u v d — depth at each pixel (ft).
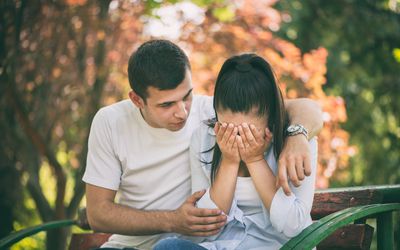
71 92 17.52
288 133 8.02
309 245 7.54
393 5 26.45
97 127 9.52
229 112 7.98
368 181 25.14
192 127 9.40
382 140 25.71
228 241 8.29
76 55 17.06
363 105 26.08
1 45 15.53
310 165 7.61
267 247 8.21
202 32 17.65
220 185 8.20
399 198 9.27
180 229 8.53
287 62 17.93
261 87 7.96
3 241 10.89
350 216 8.09
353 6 26.00
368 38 26.14
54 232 16.55
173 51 8.92
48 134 17.56
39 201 17.37
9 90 15.57
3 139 17.10
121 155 9.40
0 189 17.39
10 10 15.71
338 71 25.75
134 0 16.83
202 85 17.21
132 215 8.98
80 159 17.20
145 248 9.48
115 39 17.07
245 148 7.95
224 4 17.87
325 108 17.79
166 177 9.37
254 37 18.06
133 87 9.09
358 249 9.04
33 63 16.97
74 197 16.53
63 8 16.61
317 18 26.11
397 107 26.21
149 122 9.24
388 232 9.21
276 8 24.31
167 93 8.80
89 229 11.89
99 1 16.55
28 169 17.42
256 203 8.41
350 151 18.43
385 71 26.50
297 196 8.04
